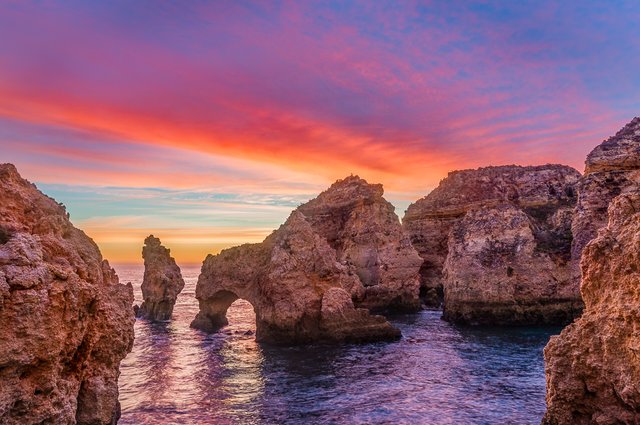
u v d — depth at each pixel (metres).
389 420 25.44
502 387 31.03
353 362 38.41
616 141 51.75
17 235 13.70
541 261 55.97
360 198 77.19
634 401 15.01
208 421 25.45
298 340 45.75
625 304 15.54
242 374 35.16
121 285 20.53
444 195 85.00
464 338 48.09
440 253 82.19
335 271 49.72
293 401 28.78
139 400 29.06
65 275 13.95
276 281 46.69
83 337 15.21
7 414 11.99
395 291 71.06
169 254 68.06
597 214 50.53
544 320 54.88
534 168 77.69
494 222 59.50
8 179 16.64
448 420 25.31
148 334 53.00
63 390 13.74
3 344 11.73
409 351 42.19
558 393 17.55
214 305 57.16
